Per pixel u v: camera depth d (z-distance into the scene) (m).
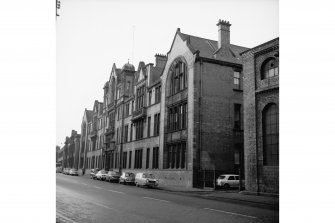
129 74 49.16
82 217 9.75
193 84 28.39
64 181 31.16
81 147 77.38
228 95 29.66
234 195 19.53
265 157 19.81
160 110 34.50
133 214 10.59
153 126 36.16
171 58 33.09
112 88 56.94
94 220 9.28
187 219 9.78
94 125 67.75
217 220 9.70
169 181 30.50
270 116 19.89
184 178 27.97
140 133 40.22
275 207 13.64
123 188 24.92
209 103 28.58
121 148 46.28
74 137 91.50
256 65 21.17
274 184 18.78
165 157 32.19
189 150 27.75
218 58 30.03
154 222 9.16
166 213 10.97
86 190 20.59
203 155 27.36
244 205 14.27
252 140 20.70
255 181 20.06
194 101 28.02
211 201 15.78
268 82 20.06
